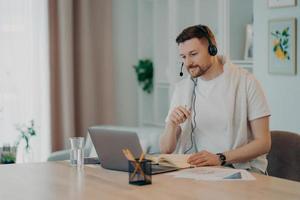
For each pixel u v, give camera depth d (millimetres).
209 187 1991
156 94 5504
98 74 5547
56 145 5277
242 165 2605
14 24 5098
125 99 5840
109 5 5539
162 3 5414
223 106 2701
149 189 1987
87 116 5418
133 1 5805
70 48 5207
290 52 3893
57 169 2469
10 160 4410
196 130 2779
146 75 5637
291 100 3920
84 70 5375
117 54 5750
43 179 2236
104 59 5551
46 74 5203
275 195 1842
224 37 4441
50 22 5195
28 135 5102
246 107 2676
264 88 4137
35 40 5172
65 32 5172
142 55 5770
